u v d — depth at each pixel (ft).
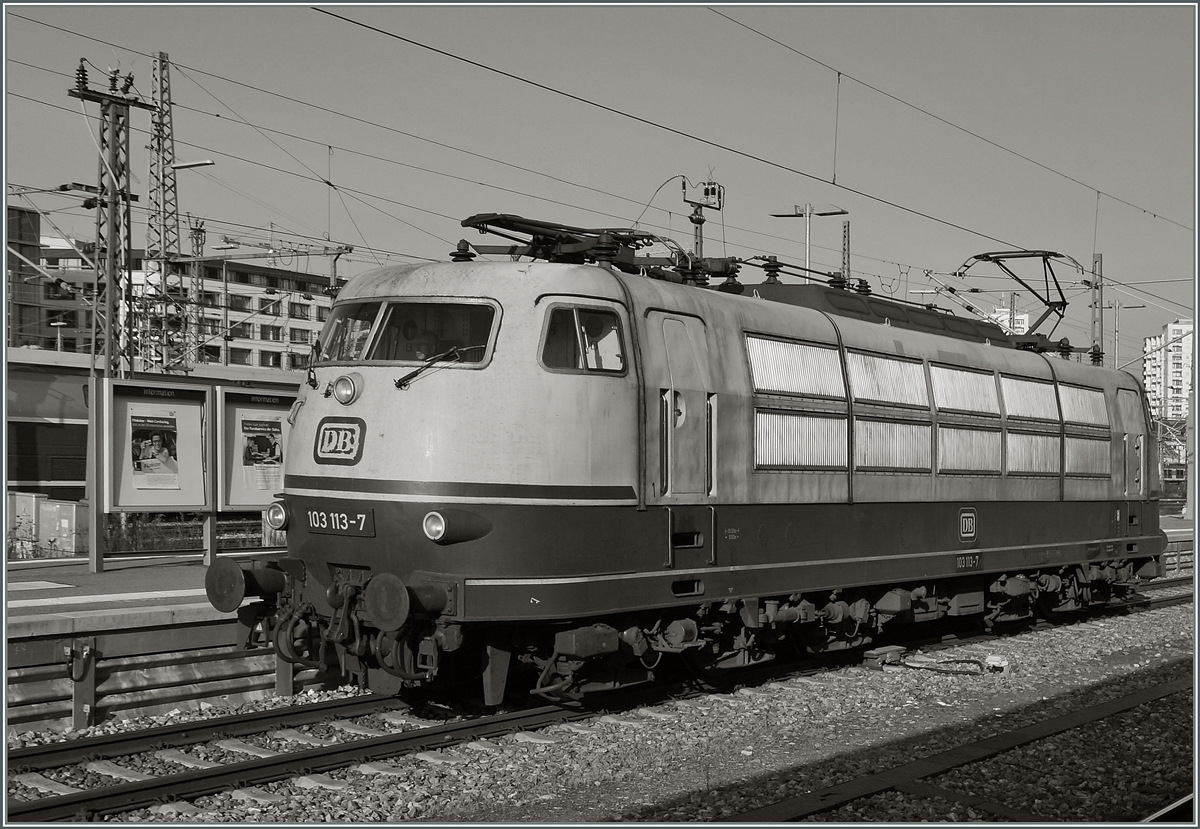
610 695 35.24
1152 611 61.72
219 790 25.03
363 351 31.63
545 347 30.50
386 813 24.23
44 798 24.17
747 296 39.63
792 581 37.37
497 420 29.78
